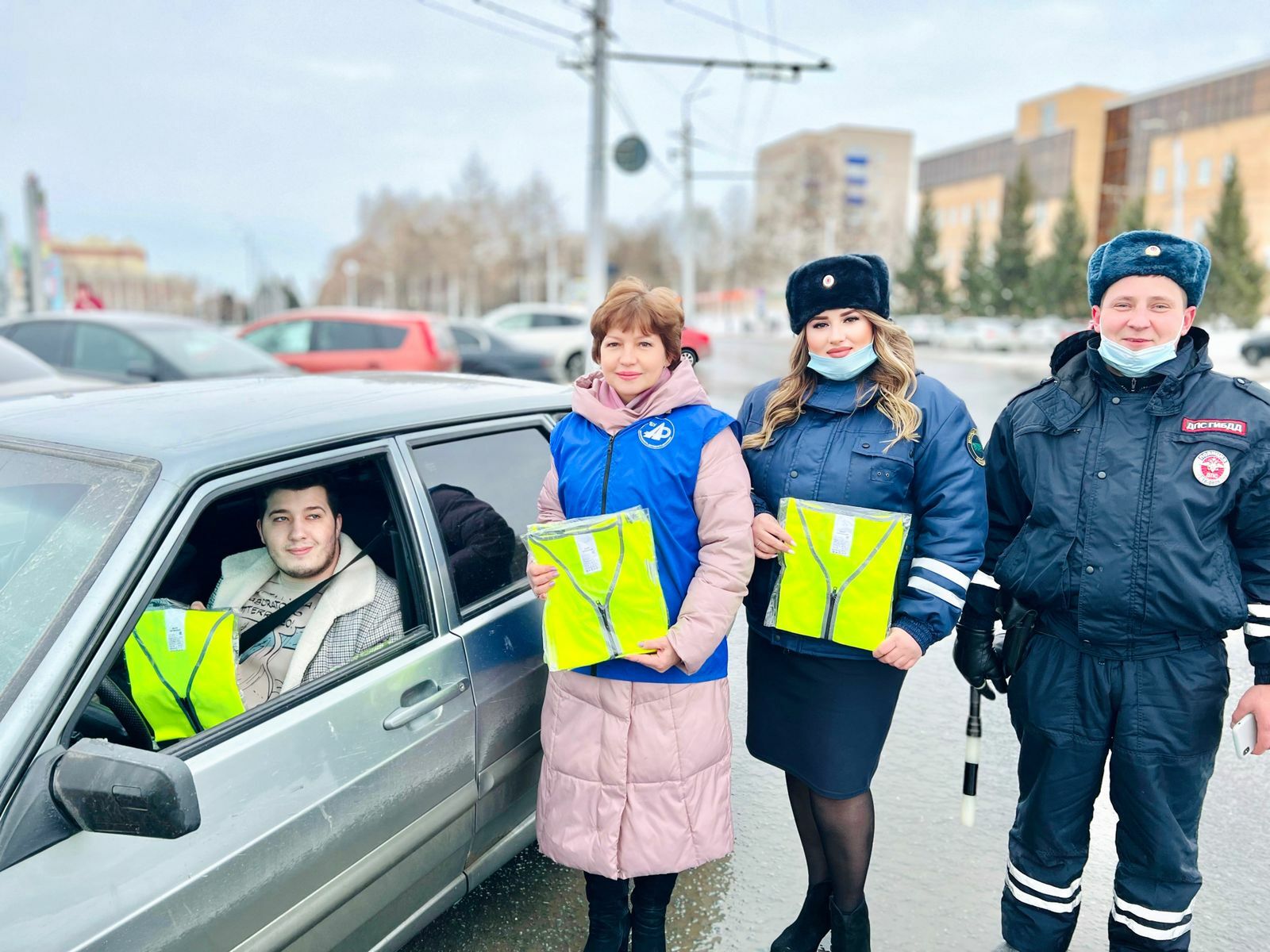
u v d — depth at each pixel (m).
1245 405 1.97
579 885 2.80
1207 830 3.13
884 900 2.76
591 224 13.73
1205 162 60.12
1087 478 2.06
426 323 11.90
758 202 95.88
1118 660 2.08
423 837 2.09
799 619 2.13
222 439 1.92
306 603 2.16
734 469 2.10
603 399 2.17
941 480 2.08
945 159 85.50
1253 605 2.01
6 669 1.54
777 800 3.34
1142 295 1.96
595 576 2.03
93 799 1.42
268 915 1.72
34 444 1.95
